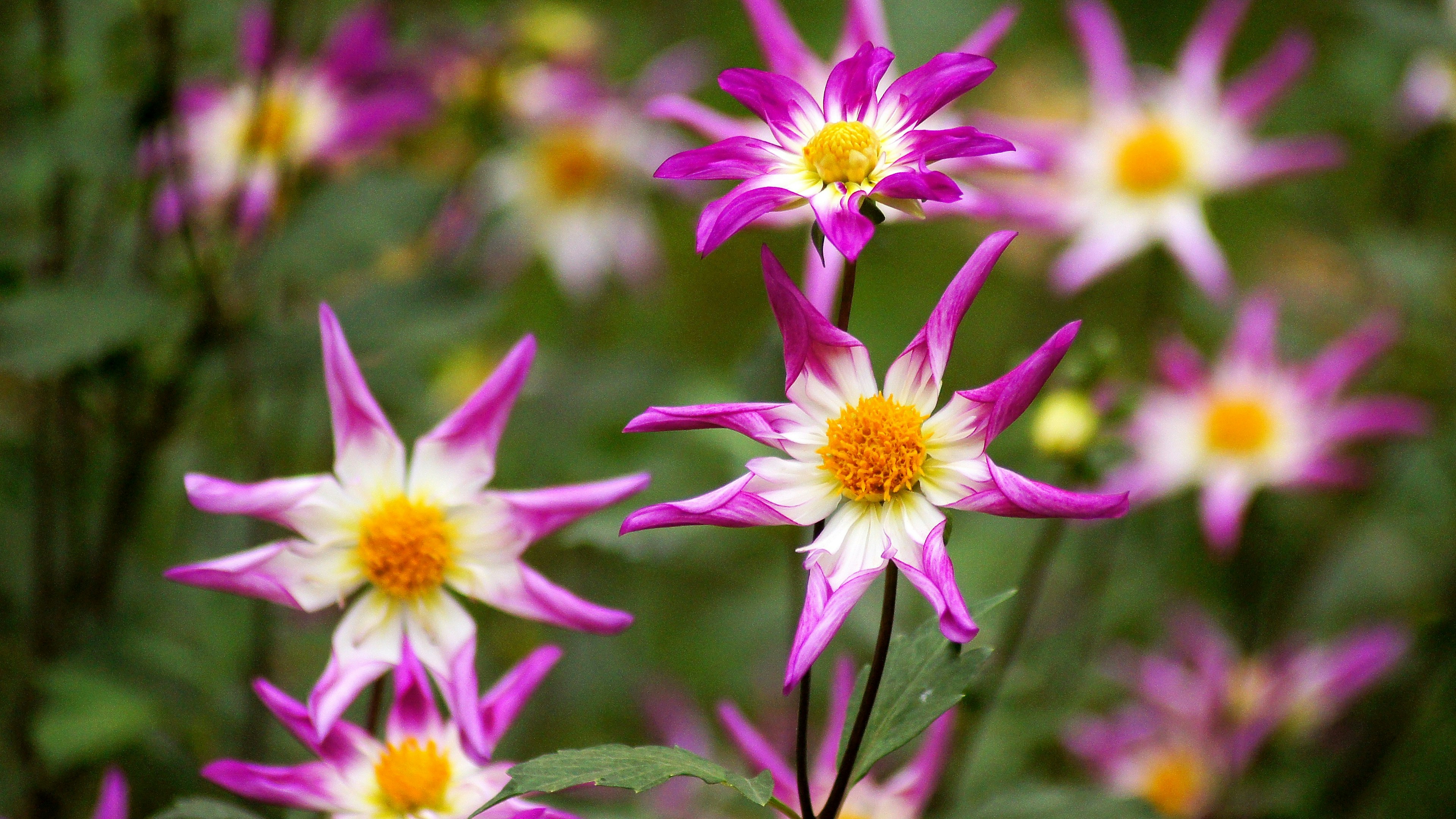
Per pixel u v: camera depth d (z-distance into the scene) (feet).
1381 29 4.97
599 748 3.88
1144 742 5.01
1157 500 5.40
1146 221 5.51
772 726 5.03
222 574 3.99
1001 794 4.22
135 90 4.76
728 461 4.57
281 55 4.94
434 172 5.52
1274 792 4.95
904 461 3.88
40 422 4.72
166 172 4.82
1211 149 5.53
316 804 3.98
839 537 3.89
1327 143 5.43
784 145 3.91
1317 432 5.23
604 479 4.99
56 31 4.69
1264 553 5.32
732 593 5.60
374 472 4.06
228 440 5.12
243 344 4.68
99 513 4.90
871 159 3.87
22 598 4.75
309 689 4.67
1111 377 4.64
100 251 4.85
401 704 4.02
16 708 4.67
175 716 4.61
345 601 4.08
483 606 4.24
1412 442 5.35
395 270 5.15
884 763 4.62
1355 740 5.03
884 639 3.87
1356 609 5.49
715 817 4.74
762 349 4.26
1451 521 5.38
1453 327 5.16
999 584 5.04
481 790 3.99
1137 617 5.36
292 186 4.94
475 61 5.44
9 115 4.86
